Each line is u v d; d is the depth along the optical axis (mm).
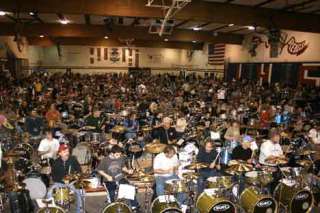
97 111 14164
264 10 15781
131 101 20141
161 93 24500
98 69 41344
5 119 12438
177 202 6996
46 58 40125
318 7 15562
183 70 42438
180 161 9062
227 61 32969
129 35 25594
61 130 12547
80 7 12883
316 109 17812
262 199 7164
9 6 12516
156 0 13016
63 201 6812
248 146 9469
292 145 11703
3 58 25844
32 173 8500
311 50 21484
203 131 12750
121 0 13141
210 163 8781
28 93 22172
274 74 25312
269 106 17453
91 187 8523
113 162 8008
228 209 6879
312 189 8367
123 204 6684
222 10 15031
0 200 7422
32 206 7508
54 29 24922
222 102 20172
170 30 18594
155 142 10117
